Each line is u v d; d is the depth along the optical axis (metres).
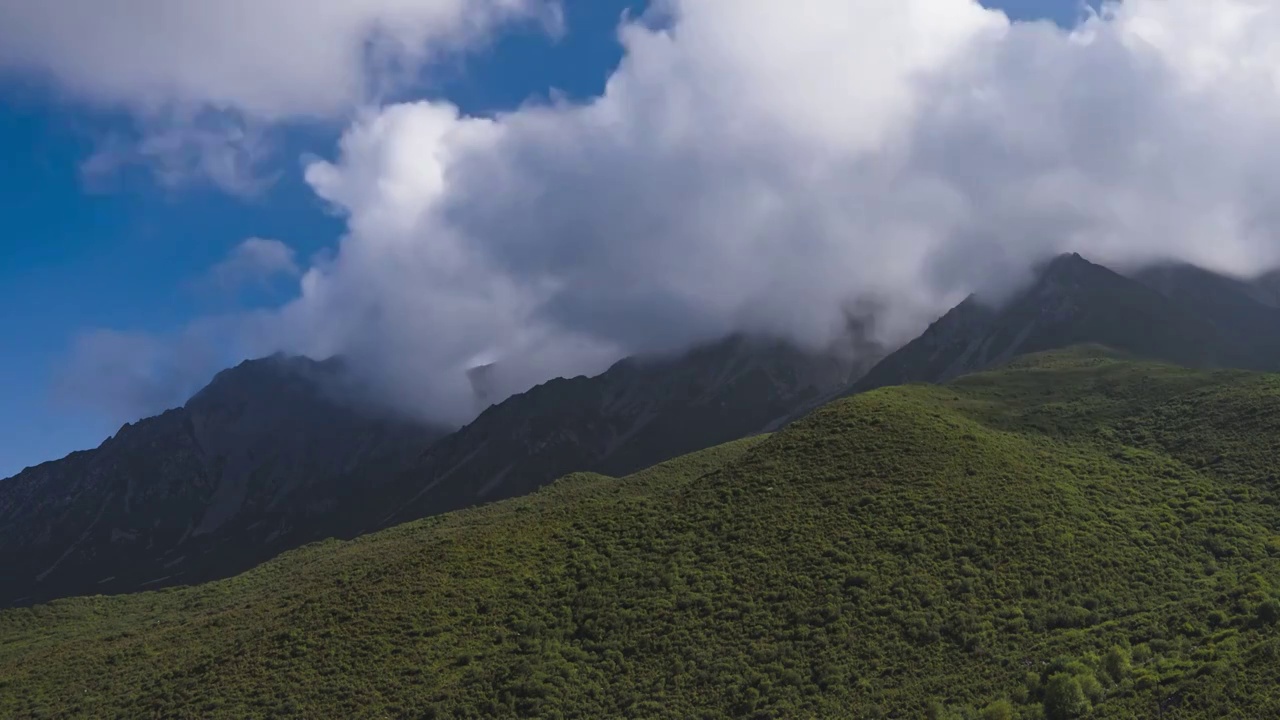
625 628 88.69
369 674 85.38
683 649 83.94
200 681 89.56
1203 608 74.81
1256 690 56.56
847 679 76.00
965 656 76.31
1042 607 81.50
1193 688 59.16
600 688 80.94
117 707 88.94
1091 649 72.31
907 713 69.19
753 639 83.62
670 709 76.00
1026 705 65.50
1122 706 60.47
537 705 78.44
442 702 80.12
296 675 86.31
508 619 93.06
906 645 78.94
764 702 74.75
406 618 94.50
